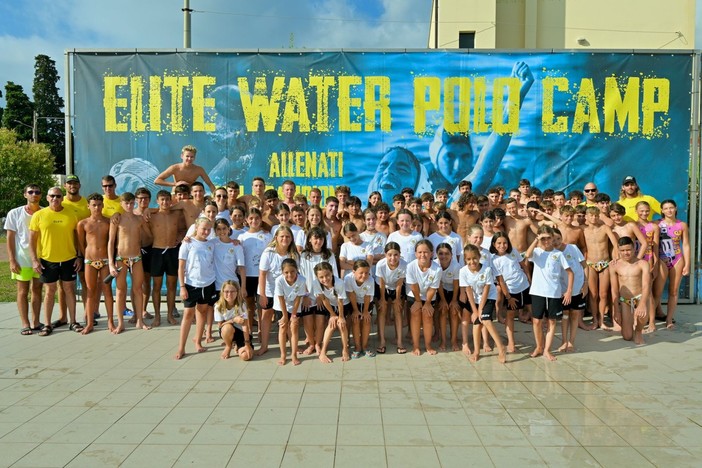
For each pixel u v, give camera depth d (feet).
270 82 25.98
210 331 19.35
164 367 16.28
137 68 26.02
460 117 25.73
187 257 17.88
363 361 16.96
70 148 26.05
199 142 26.16
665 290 25.85
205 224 18.16
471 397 13.58
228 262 18.75
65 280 20.83
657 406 12.95
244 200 22.99
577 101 25.53
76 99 26.13
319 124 25.98
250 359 17.06
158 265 21.79
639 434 11.30
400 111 25.81
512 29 55.21
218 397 13.64
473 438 11.09
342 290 16.94
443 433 11.34
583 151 25.59
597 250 21.33
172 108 26.07
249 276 19.65
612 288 20.49
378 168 25.95
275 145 26.11
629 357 17.30
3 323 22.44
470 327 22.18
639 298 19.30
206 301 18.11
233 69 26.03
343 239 20.71
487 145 25.73
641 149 25.48
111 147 26.16
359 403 13.16
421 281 17.67
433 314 18.13
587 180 25.68
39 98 134.10
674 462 10.02
